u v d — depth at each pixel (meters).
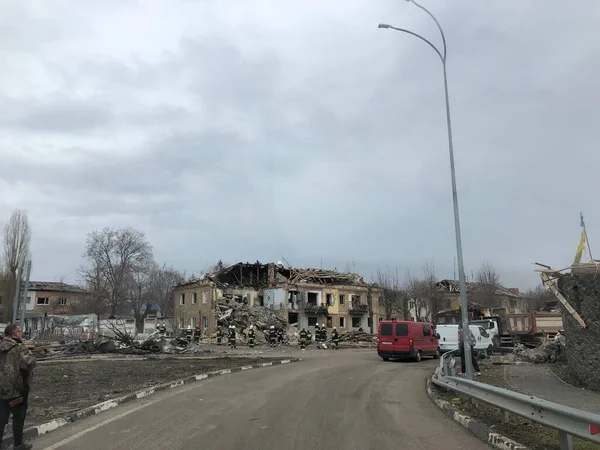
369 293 71.44
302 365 22.72
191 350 31.23
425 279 70.38
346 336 51.50
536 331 36.25
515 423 8.38
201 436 7.86
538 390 13.87
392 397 12.45
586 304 14.85
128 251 74.62
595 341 14.54
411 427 8.67
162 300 82.62
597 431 5.27
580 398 12.37
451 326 31.56
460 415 9.20
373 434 8.09
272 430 8.35
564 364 21.69
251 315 53.59
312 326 64.06
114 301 71.69
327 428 8.54
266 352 34.50
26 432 7.66
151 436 7.86
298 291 64.06
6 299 46.16
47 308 82.00
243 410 10.34
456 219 14.70
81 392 12.48
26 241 47.75
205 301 62.50
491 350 31.78
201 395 12.59
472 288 75.81
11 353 6.93
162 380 15.16
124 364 21.56
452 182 15.01
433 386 14.19
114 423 8.91
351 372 19.27
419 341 26.48
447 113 15.66
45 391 12.70
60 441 7.54
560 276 16.00
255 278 69.75
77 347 28.56
